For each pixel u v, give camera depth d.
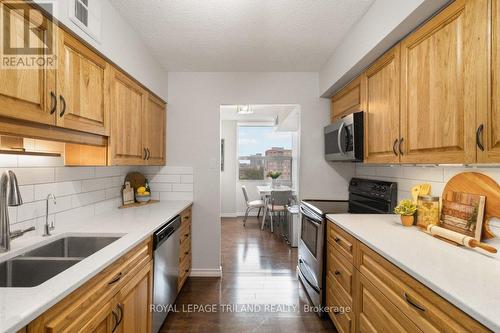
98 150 1.79
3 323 0.72
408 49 1.60
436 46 1.35
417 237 1.51
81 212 1.99
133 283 1.49
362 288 1.57
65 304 0.94
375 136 2.02
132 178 2.81
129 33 2.03
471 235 1.43
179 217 2.44
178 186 3.06
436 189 1.79
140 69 2.25
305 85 3.05
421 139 1.48
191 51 2.51
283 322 2.16
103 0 1.66
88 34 1.49
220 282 2.89
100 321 1.15
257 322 2.16
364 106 2.19
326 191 3.05
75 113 1.42
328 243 2.18
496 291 0.87
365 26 1.90
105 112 1.73
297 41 2.33
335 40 2.32
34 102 1.13
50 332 0.85
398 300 1.19
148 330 1.72
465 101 1.17
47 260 1.27
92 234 1.63
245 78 3.05
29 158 1.51
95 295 1.11
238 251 3.92
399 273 1.18
